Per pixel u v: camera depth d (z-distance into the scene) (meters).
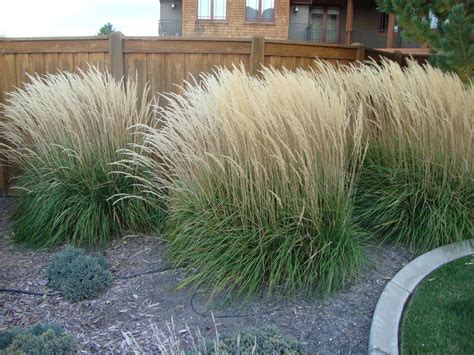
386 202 3.62
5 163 5.16
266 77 3.51
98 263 3.34
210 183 3.23
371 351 2.34
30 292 3.17
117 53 4.71
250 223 3.12
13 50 4.96
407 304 2.78
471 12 4.84
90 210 3.85
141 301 3.03
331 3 17.34
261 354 2.15
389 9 5.33
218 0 16.33
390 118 3.88
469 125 3.64
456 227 3.46
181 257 3.32
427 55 6.56
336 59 5.27
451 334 2.48
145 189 4.01
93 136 4.05
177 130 3.50
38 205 3.96
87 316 2.87
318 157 3.14
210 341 2.29
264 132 3.06
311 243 2.97
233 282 3.03
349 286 3.07
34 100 4.09
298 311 2.84
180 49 4.75
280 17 16.52
